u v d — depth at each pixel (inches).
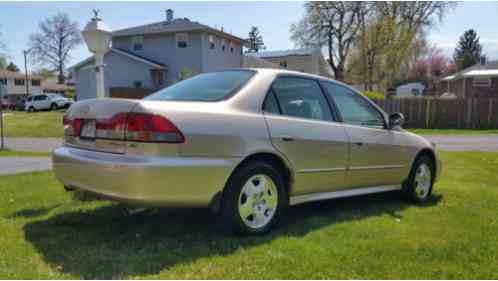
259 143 128.6
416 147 189.5
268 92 139.0
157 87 1084.5
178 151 111.8
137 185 107.7
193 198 115.6
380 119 179.8
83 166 119.3
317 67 1769.2
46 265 107.0
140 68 1085.1
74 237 129.3
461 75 1178.6
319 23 1305.4
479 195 202.8
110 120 116.5
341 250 121.2
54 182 213.2
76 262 109.3
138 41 1143.0
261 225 133.4
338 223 150.3
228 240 126.5
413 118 792.3
